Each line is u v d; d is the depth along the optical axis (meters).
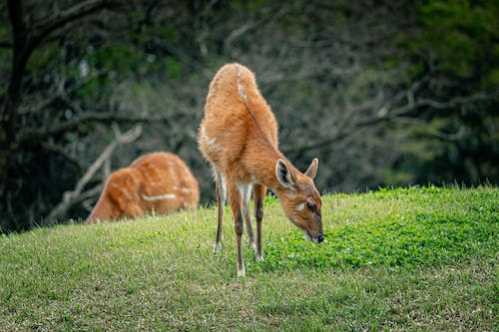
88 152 37.03
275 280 14.50
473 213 17.72
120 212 23.73
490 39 39.62
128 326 13.20
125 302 14.05
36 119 35.50
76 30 33.31
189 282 14.82
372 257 15.27
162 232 18.33
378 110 41.03
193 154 37.34
